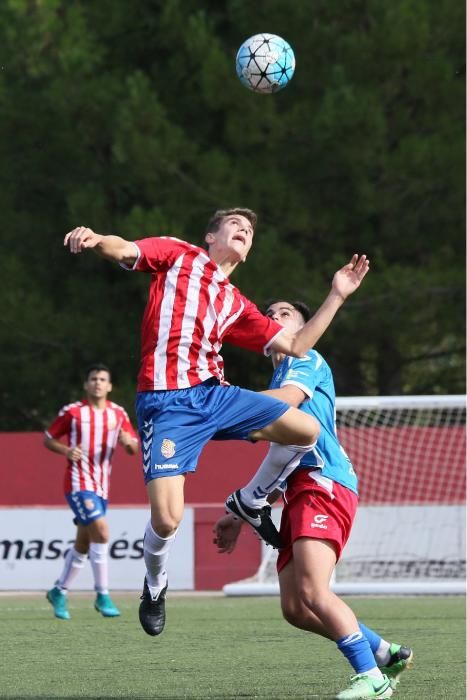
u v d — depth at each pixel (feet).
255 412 51.44
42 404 199.41
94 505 100.42
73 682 60.95
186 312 51.47
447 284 173.68
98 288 194.18
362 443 142.82
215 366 52.42
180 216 176.76
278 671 65.46
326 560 50.57
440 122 179.73
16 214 199.31
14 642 81.61
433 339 190.29
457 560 136.67
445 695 55.06
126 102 173.68
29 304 186.29
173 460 50.70
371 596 126.52
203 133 189.78
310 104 175.11
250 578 134.92
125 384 181.88
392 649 55.01
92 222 181.37
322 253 185.47
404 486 141.90
